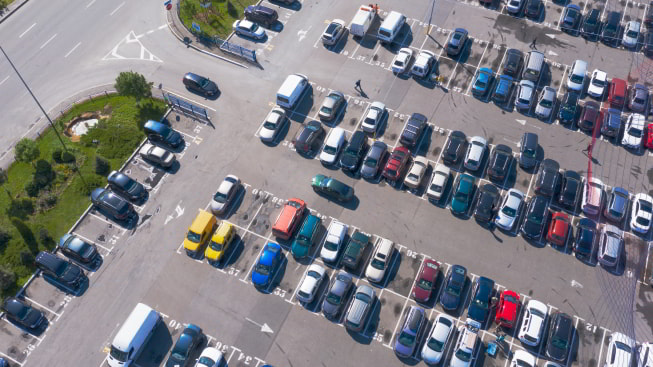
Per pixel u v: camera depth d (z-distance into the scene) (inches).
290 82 2541.8
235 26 2824.8
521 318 1967.3
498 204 2253.9
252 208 2250.2
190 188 2308.1
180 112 2549.2
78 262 2103.8
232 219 2219.5
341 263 2094.0
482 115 2534.5
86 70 2706.7
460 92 2615.7
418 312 1915.6
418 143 2431.1
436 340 1861.5
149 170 2359.7
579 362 1886.1
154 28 2878.9
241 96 2613.2
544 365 1847.9
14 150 2327.8
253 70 2709.2
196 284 2060.8
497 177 2290.8
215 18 2906.0
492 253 2132.1
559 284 2059.5
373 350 1907.0
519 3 2893.7
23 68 2699.3
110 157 2391.7
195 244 2103.8
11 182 2313.0
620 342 1875.0
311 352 1907.0
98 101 2583.7
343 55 2763.3
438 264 2062.0
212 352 1851.6
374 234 2180.1
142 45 2810.0
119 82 2432.3
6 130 2475.4
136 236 2175.2
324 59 2748.5
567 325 1892.2
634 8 2950.3
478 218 2202.3
